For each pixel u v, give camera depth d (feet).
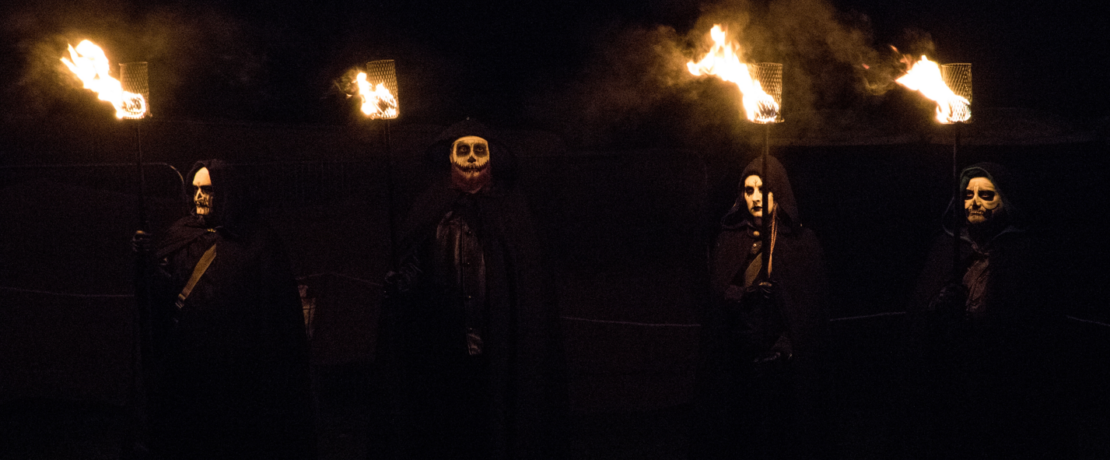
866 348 20.98
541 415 16.69
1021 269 15.66
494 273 16.78
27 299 21.38
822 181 20.57
